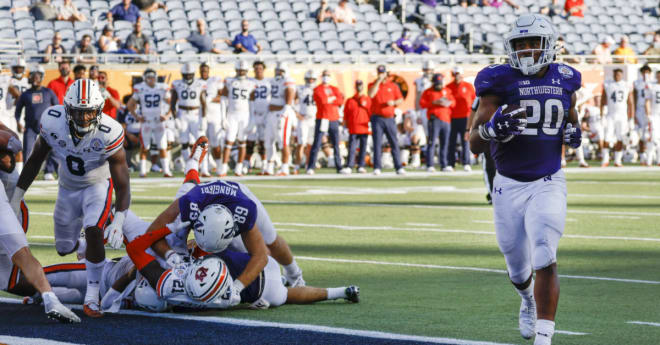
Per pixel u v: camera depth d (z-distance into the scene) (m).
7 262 15.20
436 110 56.22
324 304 15.88
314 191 41.97
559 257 21.91
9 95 50.34
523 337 12.96
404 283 18.19
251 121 52.69
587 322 14.26
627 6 86.31
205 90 50.72
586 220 30.16
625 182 48.06
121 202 15.33
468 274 19.36
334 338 12.84
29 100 45.44
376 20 75.06
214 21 68.81
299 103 55.16
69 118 14.71
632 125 61.97
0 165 15.69
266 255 14.77
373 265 20.61
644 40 82.62
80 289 15.92
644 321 14.34
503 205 12.90
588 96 69.00
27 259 13.86
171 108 51.12
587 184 46.62
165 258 14.56
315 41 69.88
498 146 12.92
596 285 17.92
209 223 13.83
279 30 69.75
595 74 69.25
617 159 62.47
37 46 61.81
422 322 14.17
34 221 29.22
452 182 47.88
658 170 58.66
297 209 33.53
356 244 24.20
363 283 18.20
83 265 15.88
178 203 14.73
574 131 12.73
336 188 43.81
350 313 14.97
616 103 61.47
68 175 15.61
